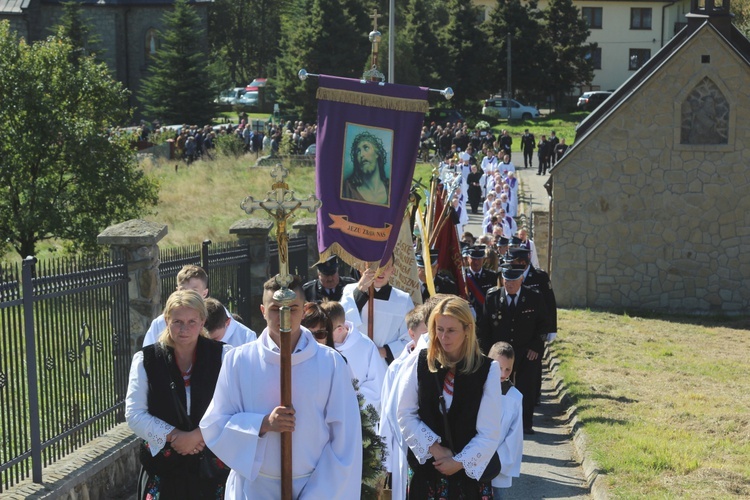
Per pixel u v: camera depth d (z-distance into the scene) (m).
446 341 5.31
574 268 22.06
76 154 20.16
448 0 77.12
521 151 54.03
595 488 8.21
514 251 10.66
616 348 16.11
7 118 20.02
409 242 9.23
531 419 10.82
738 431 10.16
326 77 8.69
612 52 75.12
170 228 25.36
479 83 65.75
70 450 7.59
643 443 9.45
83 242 20.25
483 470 5.34
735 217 21.50
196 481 5.49
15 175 20.06
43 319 7.21
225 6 92.94
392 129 8.55
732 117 21.23
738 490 7.94
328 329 6.05
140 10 64.44
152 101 60.44
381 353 8.26
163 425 5.34
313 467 4.80
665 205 21.67
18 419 6.76
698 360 15.26
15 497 6.53
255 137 45.16
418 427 5.39
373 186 8.58
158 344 5.51
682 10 75.50
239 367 4.77
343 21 59.72
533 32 68.25
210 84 60.84
